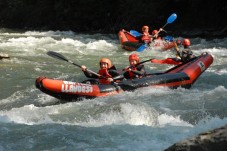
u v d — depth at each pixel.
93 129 12.82
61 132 12.47
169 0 49.12
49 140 11.78
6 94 18.77
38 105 16.95
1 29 58.06
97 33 51.44
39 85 16.67
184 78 19.34
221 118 14.23
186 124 13.72
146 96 17.20
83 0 54.75
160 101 16.48
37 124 13.43
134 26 50.41
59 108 16.17
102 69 18.61
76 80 21.84
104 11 54.28
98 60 28.86
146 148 11.05
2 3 63.44
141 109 15.21
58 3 57.12
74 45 36.41
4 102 17.50
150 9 49.75
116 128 12.95
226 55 30.56
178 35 45.44
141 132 12.51
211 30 44.94
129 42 33.94
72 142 11.61
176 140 11.72
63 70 24.45
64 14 56.34
